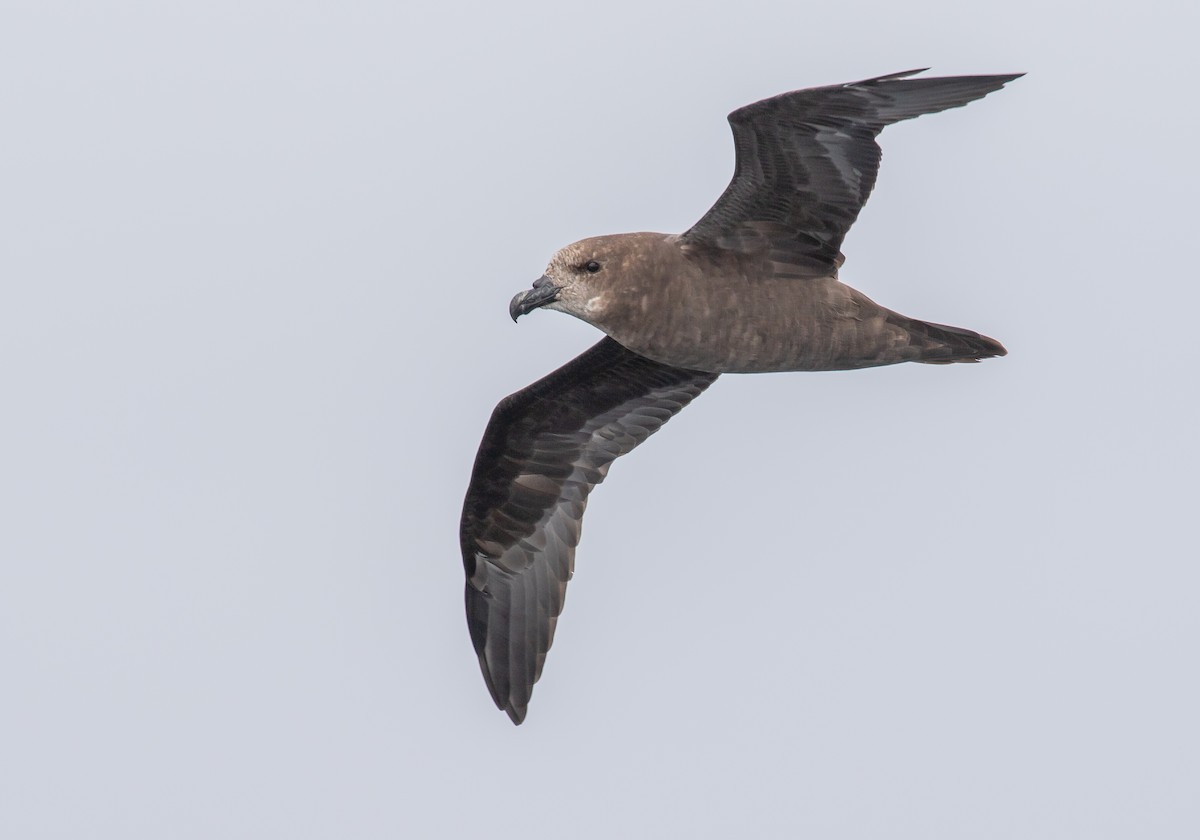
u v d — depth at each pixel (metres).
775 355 15.16
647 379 16.86
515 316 15.07
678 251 14.95
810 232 14.93
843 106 13.98
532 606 17.22
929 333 15.23
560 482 17.16
